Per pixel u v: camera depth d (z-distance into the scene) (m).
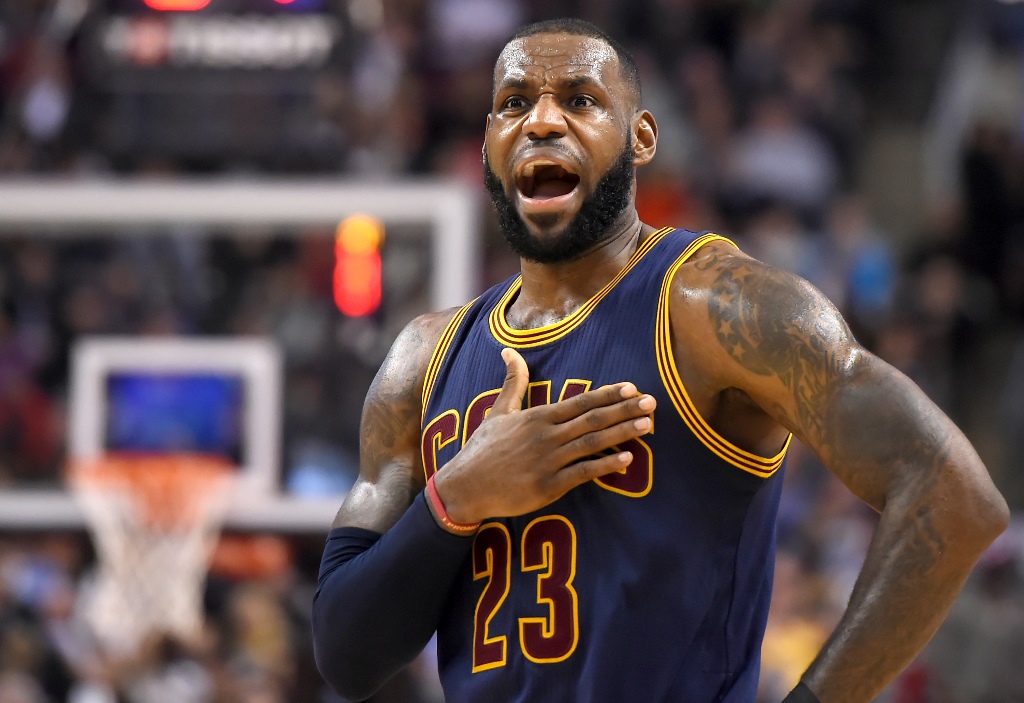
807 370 8.12
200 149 28.47
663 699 8.38
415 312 26.17
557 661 8.49
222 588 26.02
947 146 42.25
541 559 8.68
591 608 8.47
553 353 9.03
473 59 37.06
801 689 7.90
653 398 8.48
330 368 26.33
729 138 37.84
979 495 7.79
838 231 36.84
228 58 28.41
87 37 28.56
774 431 8.84
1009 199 37.88
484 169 9.52
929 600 7.77
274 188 26.58
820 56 40.59
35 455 27.11
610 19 38.88
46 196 26.80
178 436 26.45
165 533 25.92
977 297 37.06
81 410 26.62
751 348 8.28
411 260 26.31
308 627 25.92
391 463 9.91
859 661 7.81
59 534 27.19
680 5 39.31
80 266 27.56
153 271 27.11
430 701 24.48
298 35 28.45
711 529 8.54
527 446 8.55
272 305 26.66
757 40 39.66
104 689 25.14
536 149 8.95
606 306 8.98
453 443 9.29
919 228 41.59
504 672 8.69
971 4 43.53
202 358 26.53
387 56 34.62
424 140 35.66
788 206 36.66
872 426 7.95
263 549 26.09
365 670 9.36
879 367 8.09
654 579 8.39
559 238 9.02
